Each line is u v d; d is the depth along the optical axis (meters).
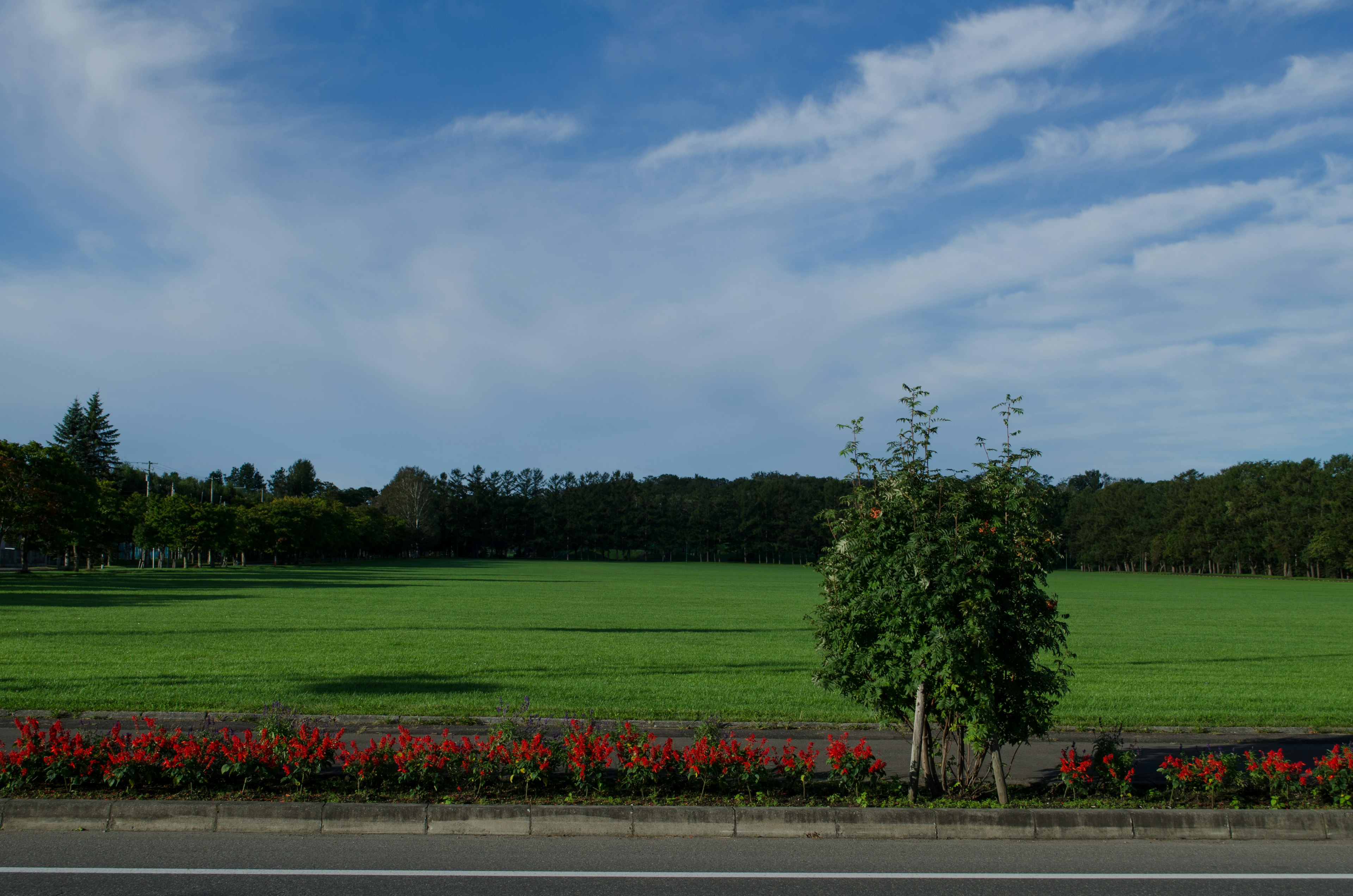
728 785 7.74
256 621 26.78
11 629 23.00
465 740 7.80
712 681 16.14
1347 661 20.83
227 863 5.96
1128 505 142.00
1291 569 112.19
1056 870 6.05
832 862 6.18
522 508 166.88
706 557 168.12
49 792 7.30
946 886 5.69
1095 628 30.94
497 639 23.03
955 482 8.05
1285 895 5.61
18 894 5.30
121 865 5.87
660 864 6.08
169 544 76.19
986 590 7.52
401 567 98.75
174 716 11.70
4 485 54.12
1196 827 6.96
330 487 193.88
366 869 5.85
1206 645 24.62
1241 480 119.88
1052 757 10.30
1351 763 7.53
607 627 28.06
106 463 111.31
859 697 8.33
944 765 8.13
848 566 8.34
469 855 6.21
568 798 7.36
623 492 170.62
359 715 12.00
